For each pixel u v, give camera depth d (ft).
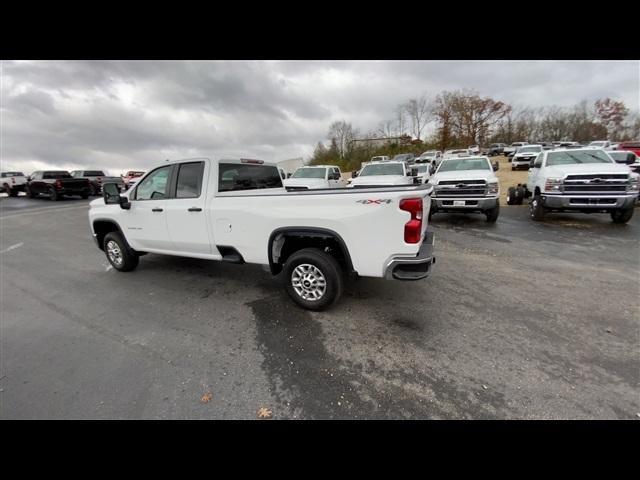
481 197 25.07
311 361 8.58
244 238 11.79
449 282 13.78
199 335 10.14
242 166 14.34
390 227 9.34
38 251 22.26
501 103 178.81
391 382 7.66
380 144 185.98
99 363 8.82
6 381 8.16
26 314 12.07
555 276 14.20
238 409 6.99
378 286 13.50
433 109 187.73
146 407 7.13
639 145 48.01
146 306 12.45
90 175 72.43
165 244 14.33
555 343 9.04
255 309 11.78
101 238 17.16
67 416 6.94
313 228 10.38
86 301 13.15
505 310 11.10
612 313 10.67
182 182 13.30
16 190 72.23
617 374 7.66
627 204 22.56
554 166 25.84
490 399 7.01
